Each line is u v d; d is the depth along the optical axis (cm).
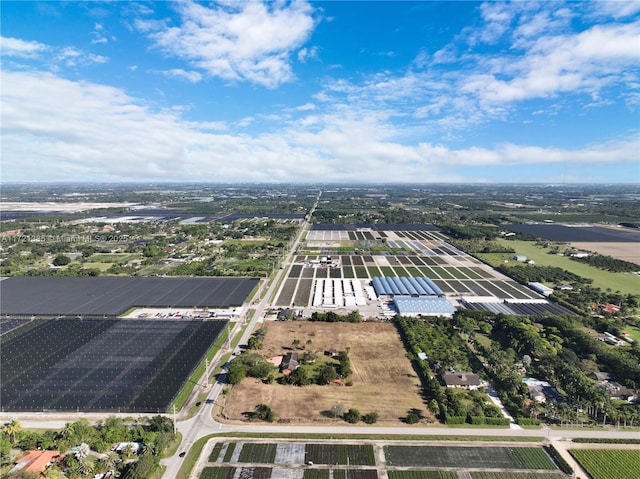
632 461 8281
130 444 8531
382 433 9062
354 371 11819
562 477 7888
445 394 10431
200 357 12625
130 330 14688
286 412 9800
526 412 9775
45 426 9312
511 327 14288
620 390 10669
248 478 7731
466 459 8312
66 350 13050
